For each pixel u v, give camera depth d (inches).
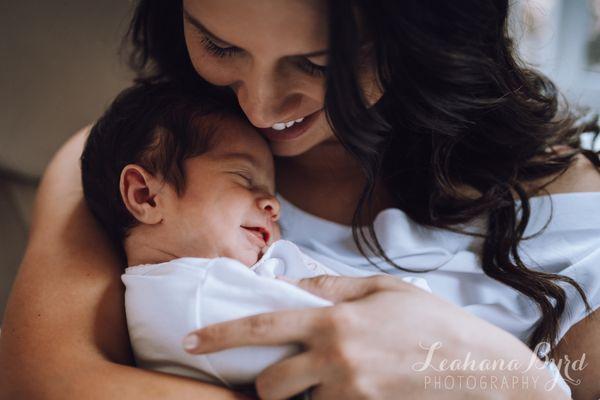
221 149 37.0
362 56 31.2
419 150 40.3
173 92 39.0
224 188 36.5
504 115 39.6
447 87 34.5
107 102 54.0
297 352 30.4
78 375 31.1
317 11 28.5
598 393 39.8
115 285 36.4
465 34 32.7
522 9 43.3
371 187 37.2
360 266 40.7
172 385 30.2
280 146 38.4
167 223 36.5
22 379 31.7
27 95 52.8
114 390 30.1
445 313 31.2
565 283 39.0
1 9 51.3
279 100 32.7
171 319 32.2
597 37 66.9
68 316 34.2
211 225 36.1
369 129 32.7
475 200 40.1
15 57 51.9
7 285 56.2
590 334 39.6
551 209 40.5
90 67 53.1
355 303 30.8
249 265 36.7
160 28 40.5
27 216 56.4
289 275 36.8
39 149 54.1
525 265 40.1
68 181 42.8
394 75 33.3
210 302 31.9
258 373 30.7
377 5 29.8
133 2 50.1
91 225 39.4
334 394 28.8
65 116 53.8
